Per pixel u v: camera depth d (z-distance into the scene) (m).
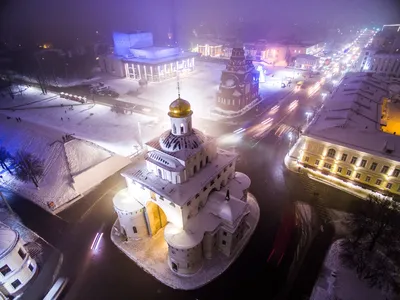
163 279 35.38
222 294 33.50
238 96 83.75
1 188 55.00
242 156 62.50
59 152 56.56
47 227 44.62
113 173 58.12
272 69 141.88
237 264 37.00
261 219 44.06
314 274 35.28
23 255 34.72
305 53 146.75
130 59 133.12
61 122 84.88
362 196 48.25
